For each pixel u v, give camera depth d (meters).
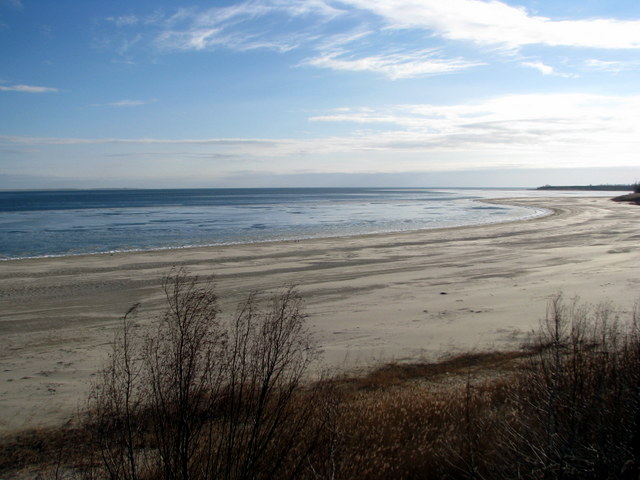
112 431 4.00
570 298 14.80
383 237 34.38
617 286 16.44
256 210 75.81
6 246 31.64
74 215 65.06
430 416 5.95
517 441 4.47
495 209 73.88
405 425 5.66
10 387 8.30
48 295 16.61
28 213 70.31
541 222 45.53
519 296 15.37
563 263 21.88
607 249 26.06
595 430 4.07
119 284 18.30
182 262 23.30
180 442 3.61
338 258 24.48
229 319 12.09
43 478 5.00
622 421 3.99
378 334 11.49
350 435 5.07
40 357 10.13
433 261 23.27
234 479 3.61
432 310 13.84
